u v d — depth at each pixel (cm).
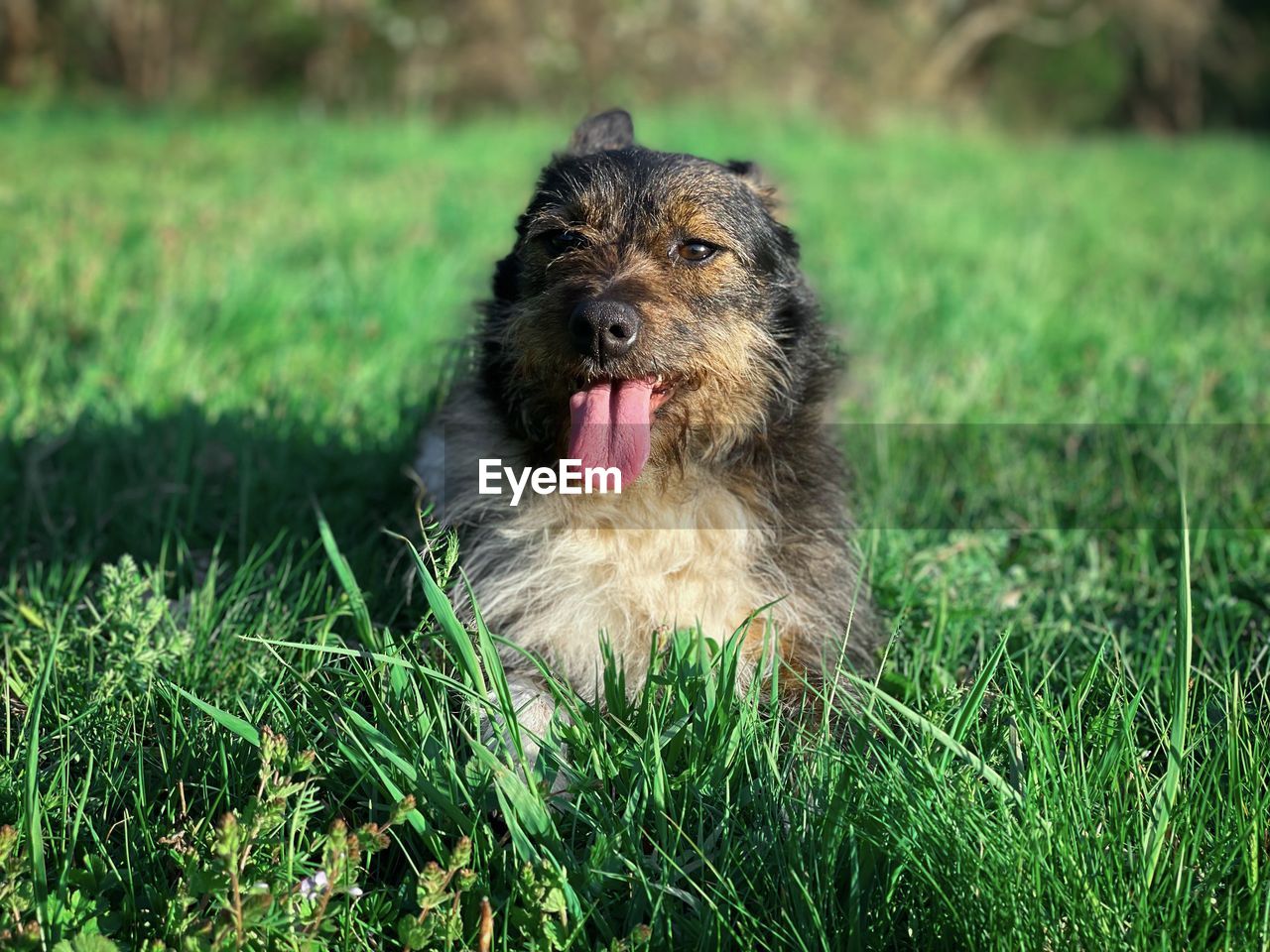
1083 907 37
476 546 58
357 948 38
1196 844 39
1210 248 185
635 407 56
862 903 38
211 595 57
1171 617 55
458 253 144
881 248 171
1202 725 47
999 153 364
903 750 41
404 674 46
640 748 43
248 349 101
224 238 148
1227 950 36
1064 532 74
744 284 60
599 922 38
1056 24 535
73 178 197
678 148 301
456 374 70
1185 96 597
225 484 74
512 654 54
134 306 108
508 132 325
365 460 78
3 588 62
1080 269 166
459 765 45
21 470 75
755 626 55
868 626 59
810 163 296
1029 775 41
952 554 70
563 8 391
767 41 416
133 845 41
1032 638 58
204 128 303
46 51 404
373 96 397
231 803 43
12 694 52
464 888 37
